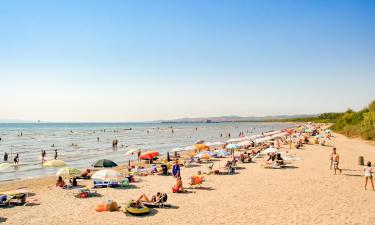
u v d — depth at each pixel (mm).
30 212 16219
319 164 30609
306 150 42719
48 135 107875
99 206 16469
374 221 14148
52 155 47281
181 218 14961
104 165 22750
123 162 39562
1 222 14602
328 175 25062
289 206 16734
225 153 33312
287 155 36125
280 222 14180
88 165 36812
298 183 22312
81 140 81750
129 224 14211
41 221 14742
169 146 62625
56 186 22391
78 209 16719
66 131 146875
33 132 134500
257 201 17844
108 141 77562
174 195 19531
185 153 49562
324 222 14078
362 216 14867
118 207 16578
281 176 25000
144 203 16953
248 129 157625
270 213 15562
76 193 20422
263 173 26531
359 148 44375
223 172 27125
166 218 14992
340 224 13797
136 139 84812
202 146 35062
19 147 61094
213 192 20172
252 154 38281
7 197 17656
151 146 62875
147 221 14578
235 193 19797
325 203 17172
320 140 54219
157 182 23844
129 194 20125
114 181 22234
